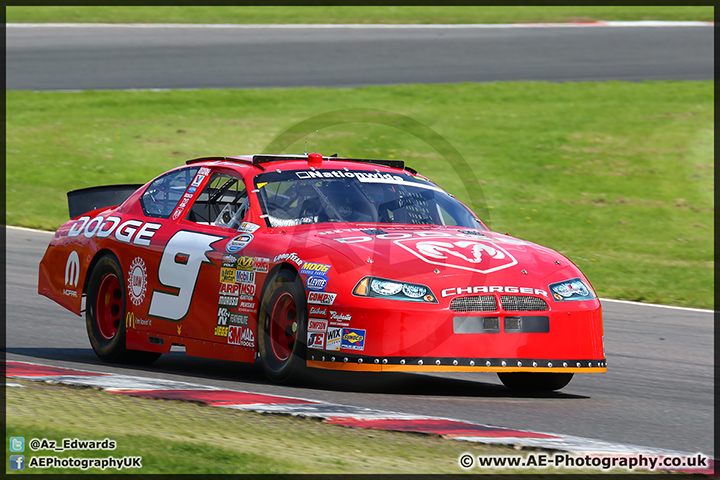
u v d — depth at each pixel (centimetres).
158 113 7281
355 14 11544
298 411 1520
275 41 10038
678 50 9706
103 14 11181
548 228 5003
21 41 9788
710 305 3481
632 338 2758
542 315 1772
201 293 1980
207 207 2122
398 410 1644
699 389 2070
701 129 7088
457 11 11762
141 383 1734
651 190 5838
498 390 1967
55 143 6494
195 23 10881
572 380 2134
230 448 1222
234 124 6962
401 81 8375
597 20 11231
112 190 2488
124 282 2170
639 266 4219
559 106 7706
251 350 1878
